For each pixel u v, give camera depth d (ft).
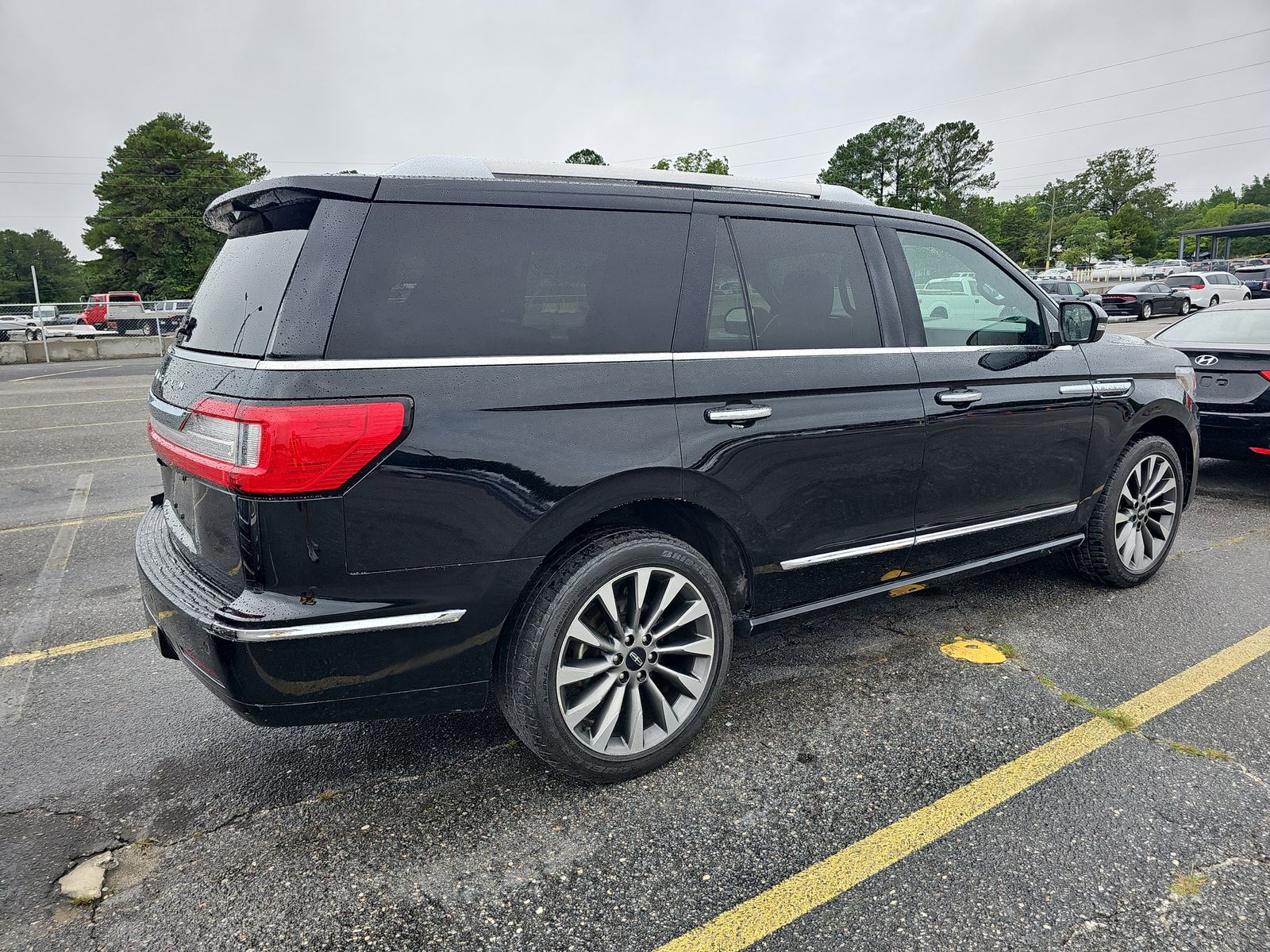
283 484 6.84
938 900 7.03
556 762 8.40
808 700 10.52
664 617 8.95
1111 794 8.46
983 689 10.70
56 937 6.77
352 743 9.75
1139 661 11.47
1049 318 12.49
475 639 7.88
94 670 11.68
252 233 8.36
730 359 9.04
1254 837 7.77
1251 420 19.76
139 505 20.85
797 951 6.50
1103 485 13.28
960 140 299.17
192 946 6.67
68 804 8.58
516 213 8.07
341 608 7.21
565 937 6.70
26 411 38.52
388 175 7.70
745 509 9.23
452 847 7.83
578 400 8.06
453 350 7.56
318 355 7.01
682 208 9.05
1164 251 394.52
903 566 11.00
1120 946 6.49
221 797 8.68
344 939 6.72
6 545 17.47
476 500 7.57
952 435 10.89
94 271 236.84
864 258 10.46
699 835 7.93
